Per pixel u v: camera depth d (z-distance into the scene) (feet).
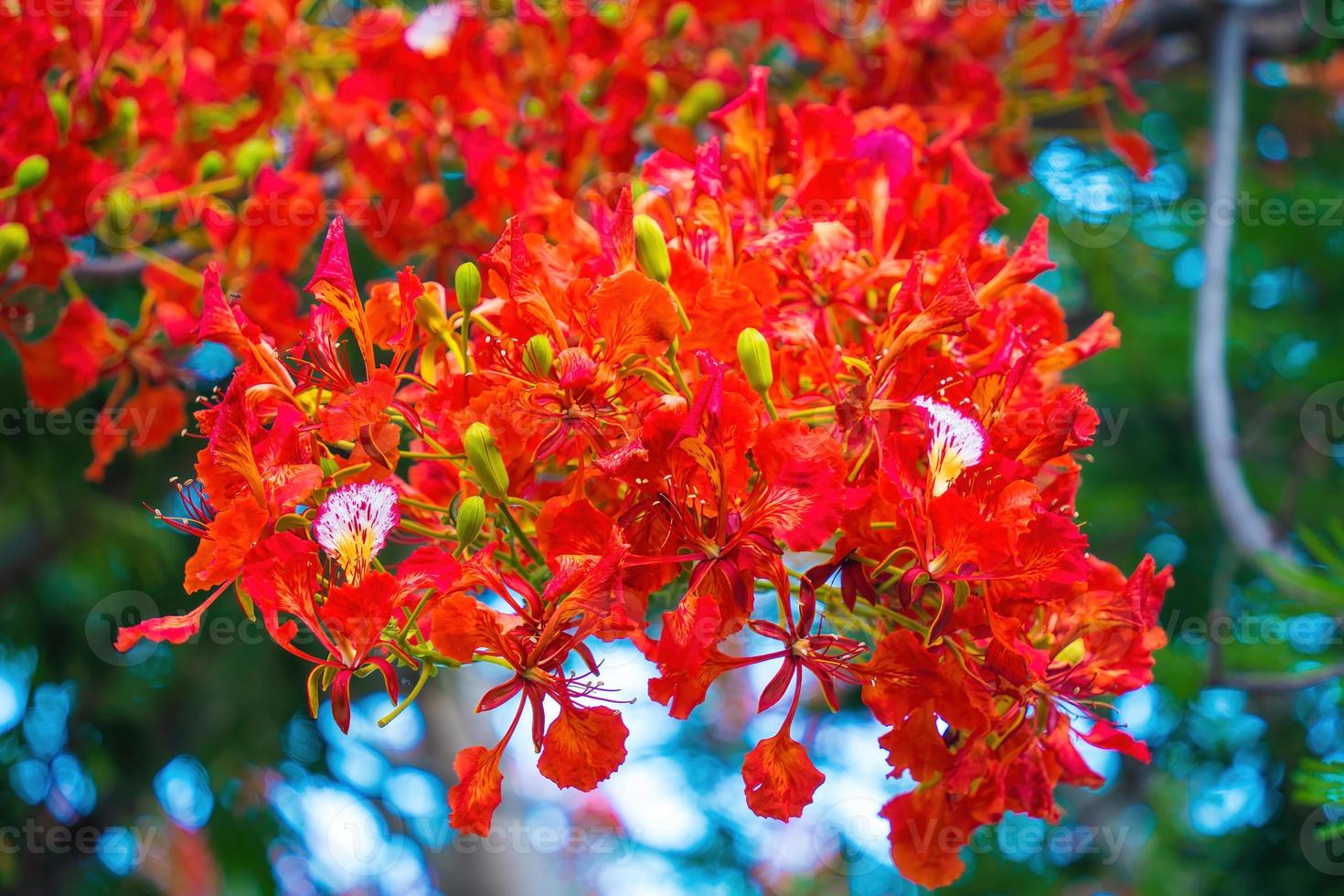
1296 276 11.12
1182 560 10.23
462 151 5.97
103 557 9.33
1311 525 9.53
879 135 4.91
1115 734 4.62
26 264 5.66
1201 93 11.23
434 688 10.85
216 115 6.17
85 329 5.74
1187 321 10.32
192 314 5.79
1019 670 4.49
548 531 4.42
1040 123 8.66
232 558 4.43
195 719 10.05
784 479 4.39
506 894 13.00
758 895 14.92
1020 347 4.61
